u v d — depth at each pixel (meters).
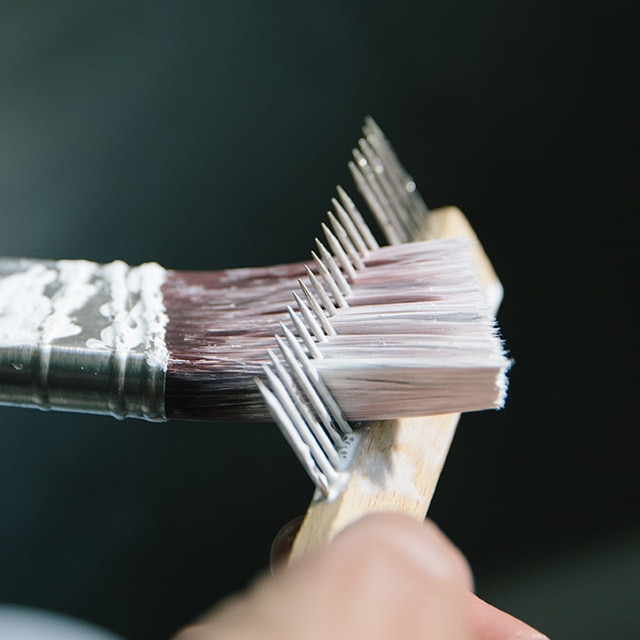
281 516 0.79
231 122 0.93
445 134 0.96
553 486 0.83
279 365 0.35
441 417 0.38
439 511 0.82
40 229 0.86
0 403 0.38
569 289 0.90
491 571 0.81
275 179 0.91
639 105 0.96
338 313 0.37
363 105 0.95
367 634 0.26
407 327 0.36
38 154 0.88
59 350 0.37
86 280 0.41
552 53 0.97
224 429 0.81
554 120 0.96
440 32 0.98
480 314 0.36
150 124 0.91
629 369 0.87
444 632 0.26
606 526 0.82
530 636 0.33
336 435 0.35
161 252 0.87
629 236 0.91
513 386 0.86
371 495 0.35
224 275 0.42
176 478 0.80
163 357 0.37
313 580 0.26
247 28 0.95
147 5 0.94
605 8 0.98
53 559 0.77
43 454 0.79
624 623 0.79
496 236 0.92
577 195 0.93
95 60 0.92
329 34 0.96
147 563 0.77
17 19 0.92
